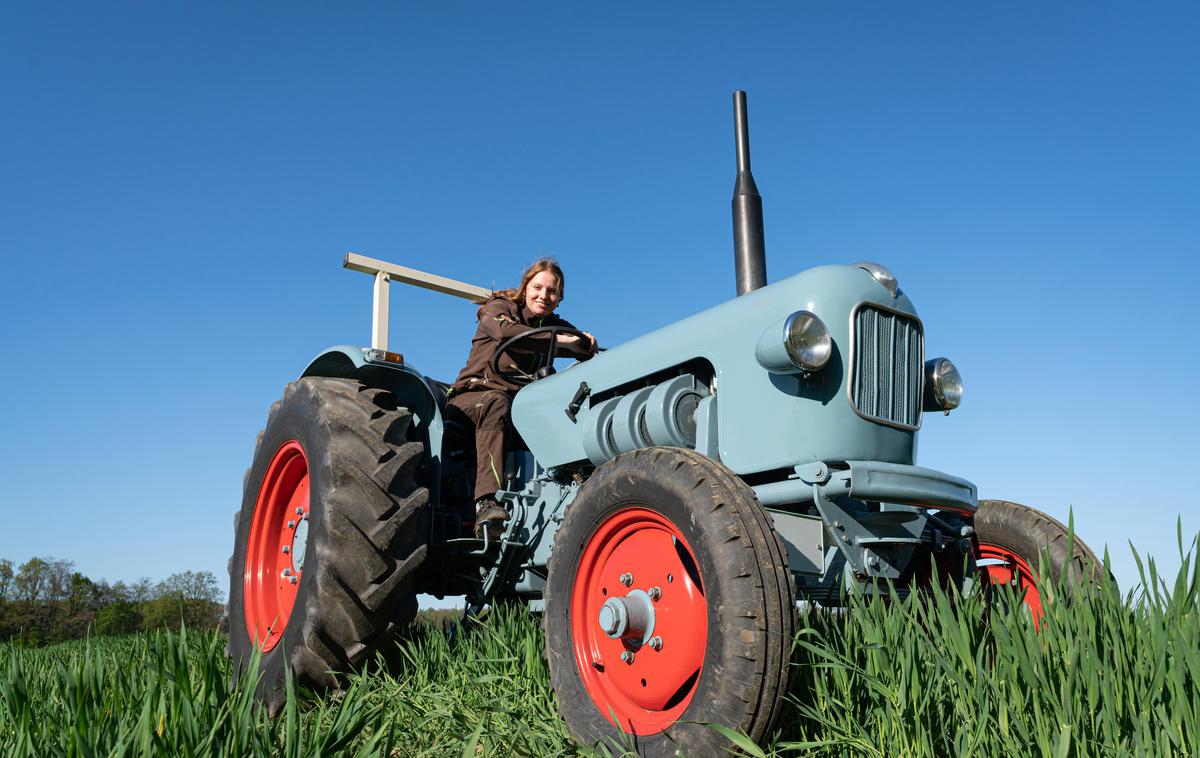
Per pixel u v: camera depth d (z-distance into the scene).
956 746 1.70
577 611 2.35
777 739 1.90
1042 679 1.67
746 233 3.05
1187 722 1.53
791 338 2.29
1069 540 2.07
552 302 3.81
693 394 2.70
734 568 1.88
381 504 2.88
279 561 3.46
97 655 2.30
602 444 2.85
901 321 2.56
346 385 3.31
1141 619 1.94
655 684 2.10
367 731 2.25
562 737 2.24
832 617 2.43
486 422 3.35
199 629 3.60
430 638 3.08
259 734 1.93
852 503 2.42
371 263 4.10
